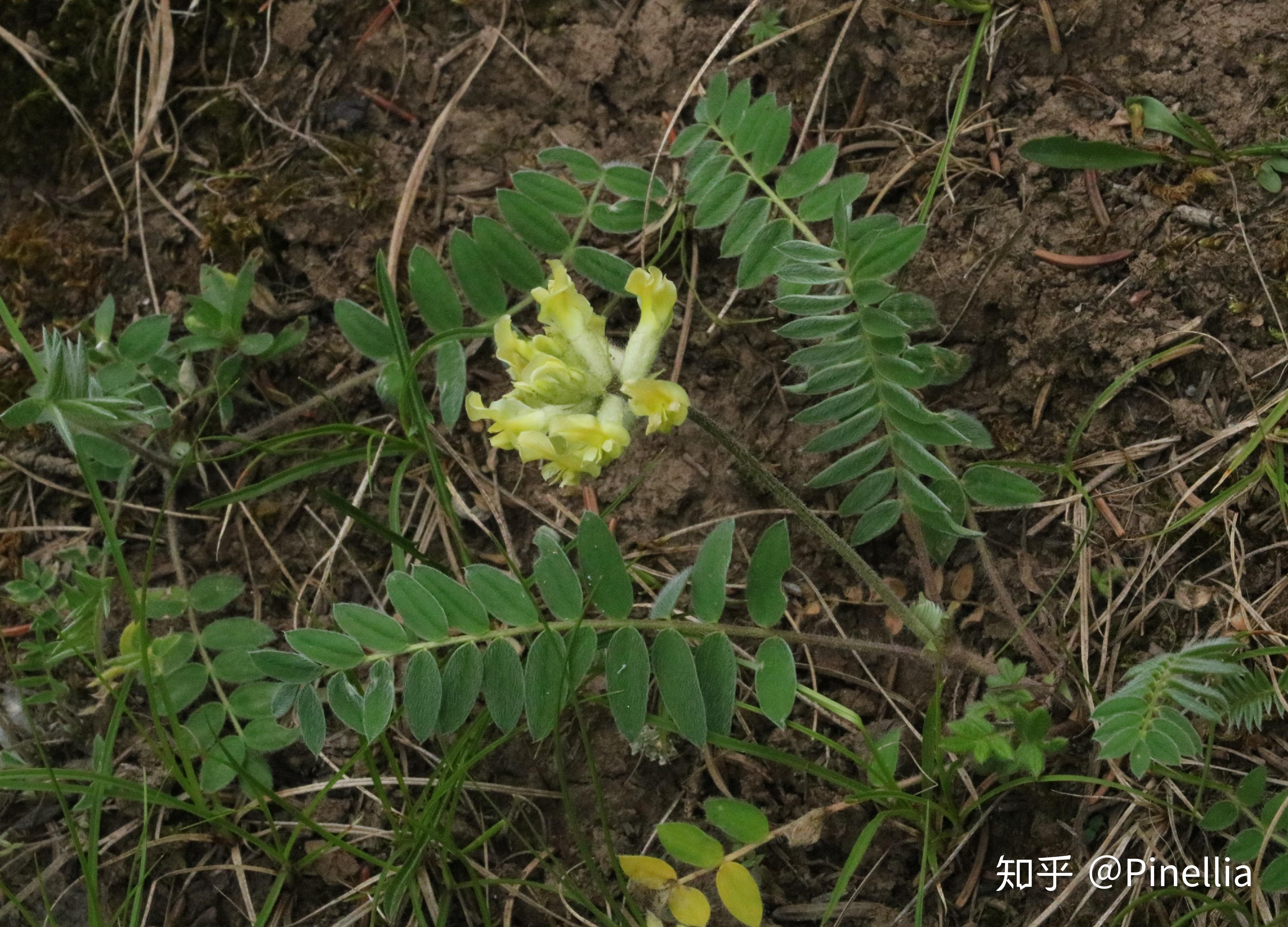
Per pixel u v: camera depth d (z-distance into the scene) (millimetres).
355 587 550
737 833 494
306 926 527
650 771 530
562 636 483
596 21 569
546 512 548
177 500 558
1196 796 504
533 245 529
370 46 575
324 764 537
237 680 530
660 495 545
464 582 545
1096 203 535
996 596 530
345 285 562
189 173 575
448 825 510
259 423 561
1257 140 528
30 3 583
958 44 552
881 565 538
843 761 524
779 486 494
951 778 507
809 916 519
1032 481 534
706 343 552
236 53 580
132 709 540
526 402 480
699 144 531
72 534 557
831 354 494
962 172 546
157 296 569
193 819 533
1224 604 515
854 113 558
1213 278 524
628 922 513
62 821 537
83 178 581
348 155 568
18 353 569
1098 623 521
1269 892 486
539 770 532
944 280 541
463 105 571
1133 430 528
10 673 547
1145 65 540
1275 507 516
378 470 553
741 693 532
